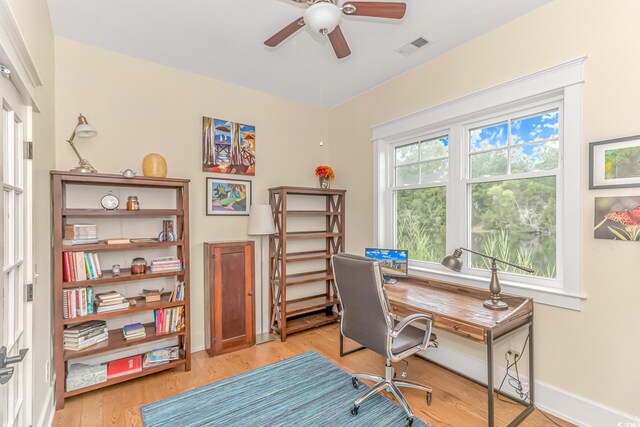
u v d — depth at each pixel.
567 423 1.94
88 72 2.53
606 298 1.84
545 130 2.22
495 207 2.51
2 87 1.21
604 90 1.84
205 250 3.03
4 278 1.31
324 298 3.98
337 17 1.63
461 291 2.55
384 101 3.31
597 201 1.86
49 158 2.16
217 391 2.29
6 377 1.01
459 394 2.27
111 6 2.09
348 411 2.05
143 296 2.65
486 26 2.32
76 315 2.18
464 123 2.68
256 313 3.45
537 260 2.26
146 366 2.48
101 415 2.02
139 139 2.76
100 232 2.57
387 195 3.41
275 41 1.99
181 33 2.41
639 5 1.72
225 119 3.26
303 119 3.88
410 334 2.20
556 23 2.03
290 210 3.62
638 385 1.73
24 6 1.49
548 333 2.08
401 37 2.46
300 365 2.70
